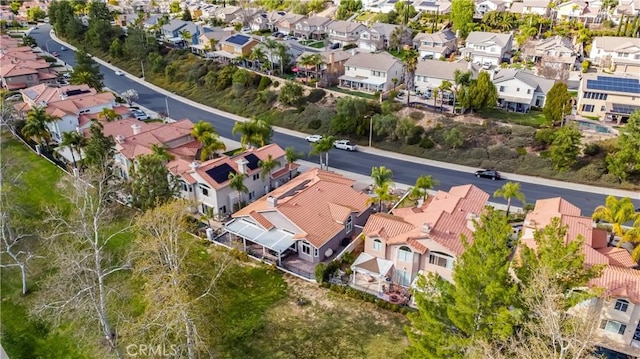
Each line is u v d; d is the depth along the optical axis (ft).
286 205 180.24
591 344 94.89
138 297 155.43
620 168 221.87
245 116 337.31
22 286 167.02
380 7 566.36
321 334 141.28
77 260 141.69
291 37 497.87
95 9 527.40
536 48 375.45
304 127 311.47
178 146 251.39
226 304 152.25
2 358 139.13
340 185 202.59
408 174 247.29
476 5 495.82
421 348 105.81
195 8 650.43
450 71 323.98
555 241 97.30
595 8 449.89
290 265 171.94
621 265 146.61
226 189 205.26
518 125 266.98
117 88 398.62
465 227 162.50
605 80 280.31
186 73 400.06
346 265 169.89
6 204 192.75
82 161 245.65
